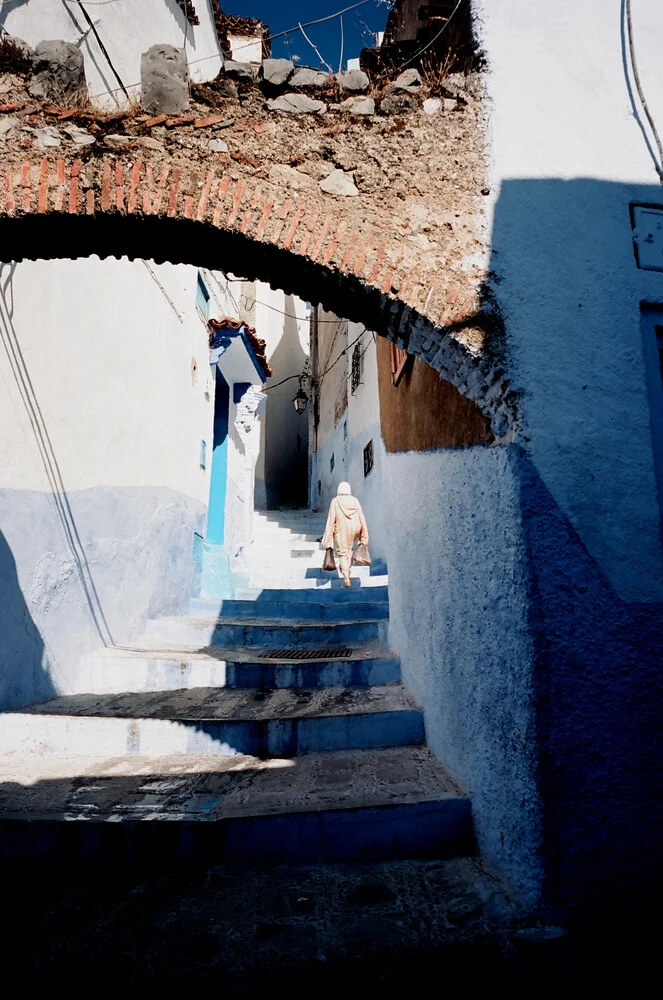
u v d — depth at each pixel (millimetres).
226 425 9711
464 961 1906
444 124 2486
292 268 2502
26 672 3914
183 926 2141
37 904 2340
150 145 2369
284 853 2635
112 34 5215
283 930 2096
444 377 2633
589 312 2365
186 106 2414
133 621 5496
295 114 2443
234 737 3506
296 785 3002
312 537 11773
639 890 2043
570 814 2047
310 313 20312
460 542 2949
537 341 2311
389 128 2467
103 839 2584
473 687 2744
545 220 2426
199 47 7613
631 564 2203
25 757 3426
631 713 2115
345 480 12062
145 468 5820
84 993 1804
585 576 2170
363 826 2672
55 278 4371
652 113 2588
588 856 2041
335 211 2377
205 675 4461
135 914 2234
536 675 2094
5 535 3729
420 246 2367
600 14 2643
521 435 2236
